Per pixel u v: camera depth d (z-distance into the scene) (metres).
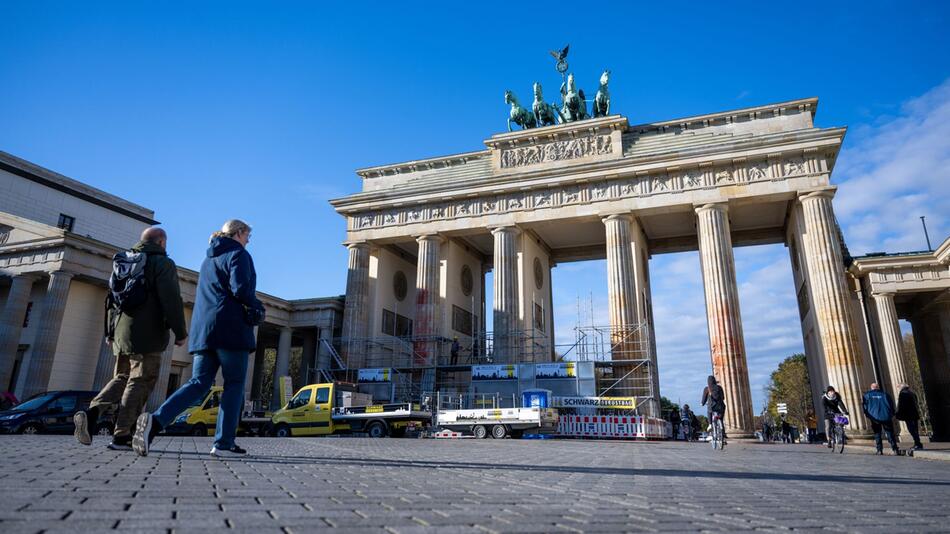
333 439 31.53
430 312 61.03
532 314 62.91
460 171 65.81
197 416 43.88
